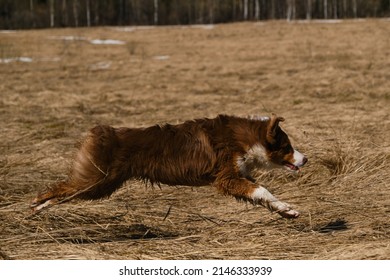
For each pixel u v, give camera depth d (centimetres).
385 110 1372
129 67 2527
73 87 1975
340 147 979
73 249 619
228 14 6506
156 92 1812
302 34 3747
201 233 699
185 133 681
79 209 751
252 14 6400
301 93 1684
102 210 761
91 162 659
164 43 3700
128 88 1919
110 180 666
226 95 1730
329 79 1888
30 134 1216
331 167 918
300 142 1039
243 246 641
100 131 668
